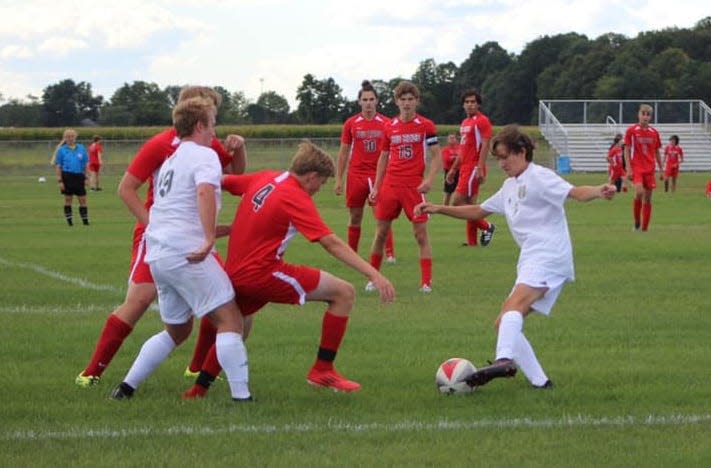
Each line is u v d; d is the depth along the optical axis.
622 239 21.23
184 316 8.03
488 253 18.91
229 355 7.82
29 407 7.79
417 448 6.73
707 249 19.09
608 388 8.43
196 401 7.96
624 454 6.59
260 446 6.77
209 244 7.55
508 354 8.00
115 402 7.94
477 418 7.49
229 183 8.22
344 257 7.73
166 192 7.77
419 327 11.27
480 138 20.17
